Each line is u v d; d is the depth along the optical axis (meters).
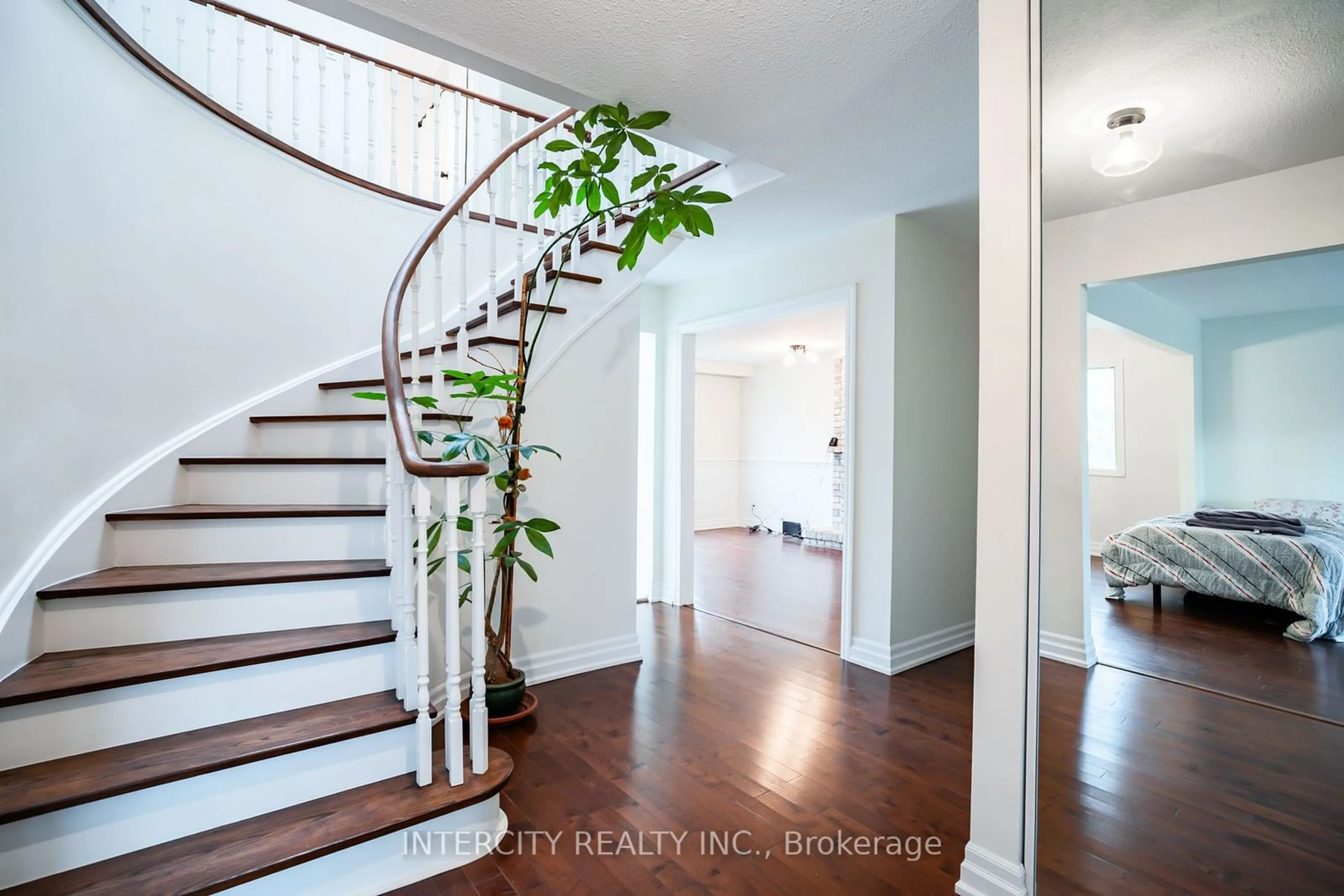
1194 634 1.52
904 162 2.60
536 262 3.26
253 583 2.01
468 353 2.75
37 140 1.88
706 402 8.73
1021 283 1.50
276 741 1.69
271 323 2.92
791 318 5.51
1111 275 1.54
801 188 2.88
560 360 3.09
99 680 1.62
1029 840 1.49
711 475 8.80
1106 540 1.60
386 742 1.83
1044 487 1.59
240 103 2.94
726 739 2.47
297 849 1.53
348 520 2.37
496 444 2.64
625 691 2.95
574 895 1.63
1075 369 1.58
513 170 3.08
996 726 1.54
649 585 4.73
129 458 2.29
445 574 2.21
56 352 1.94
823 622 4.15
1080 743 1.61
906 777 2.19
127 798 1.50
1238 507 1.45
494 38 1.77
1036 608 1.49
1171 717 1.54
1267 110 1.34
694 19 1.68
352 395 2.91
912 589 3.37
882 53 1.84
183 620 1.95
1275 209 1.35
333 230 3.15
